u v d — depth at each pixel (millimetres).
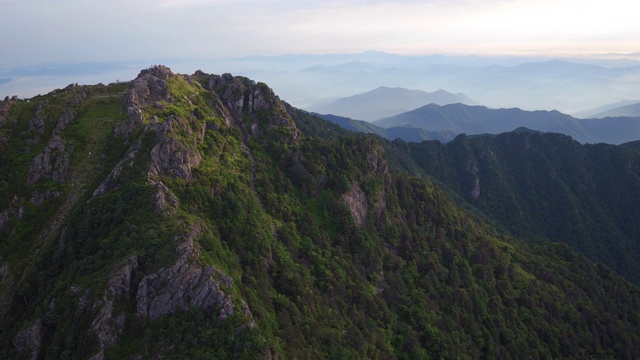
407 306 114500
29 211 93938
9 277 84812
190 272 71688
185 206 86250
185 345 65562
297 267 97062
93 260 76625
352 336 90438
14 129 107750
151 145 95375
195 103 126562
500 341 124375
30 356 69438
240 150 123500
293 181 124875
